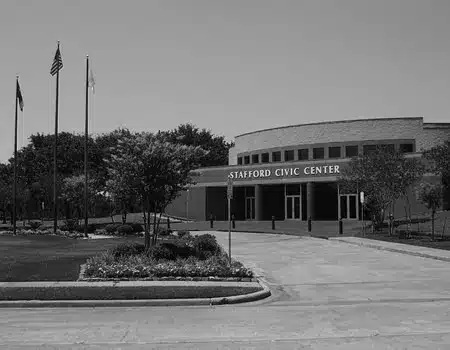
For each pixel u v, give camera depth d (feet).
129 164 63.00
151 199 65.77
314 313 35.04
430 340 26.04
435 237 92.79
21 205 206.18
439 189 90.79
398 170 101.81
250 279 50.29
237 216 183.52
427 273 55.77
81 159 250.57
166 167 64.03
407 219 115.55
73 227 127.54
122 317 34.78
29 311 37.91
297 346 25.14
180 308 38.75
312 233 115.55
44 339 27.73
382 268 60.39
